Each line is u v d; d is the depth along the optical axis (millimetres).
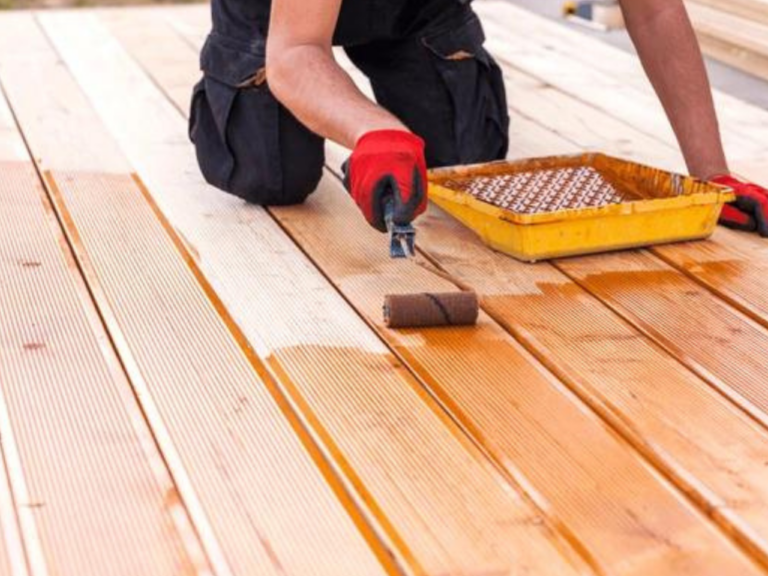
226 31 3391
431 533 2047
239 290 2938
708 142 3363
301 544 2021
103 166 3773
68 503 2117
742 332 2760
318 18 2893
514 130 4172
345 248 3189
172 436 2324
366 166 2664
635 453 2289
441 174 3369
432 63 3541
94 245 3186
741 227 3307
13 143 3965
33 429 2338
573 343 2691
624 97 4555
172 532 2047
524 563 1974
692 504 2143
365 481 2188
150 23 5531
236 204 3486
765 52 4691
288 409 2424
